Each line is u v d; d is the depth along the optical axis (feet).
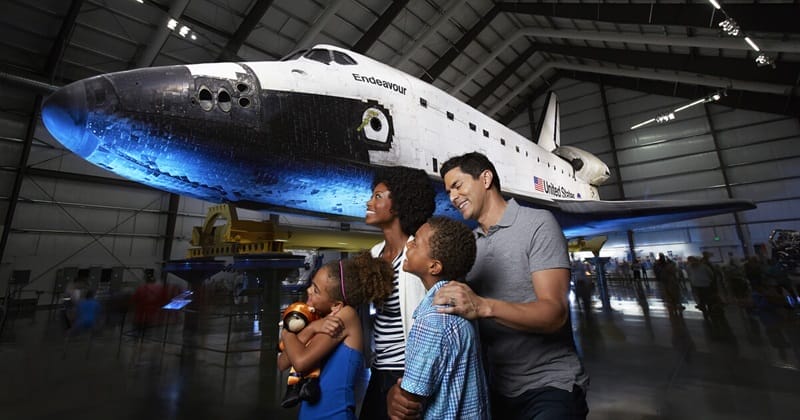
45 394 12.24
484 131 19.44
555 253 4.20
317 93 11.33
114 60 42.29
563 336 4.54
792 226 55.72
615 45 56.24
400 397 3.48
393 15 47.16
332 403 4.65
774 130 58.34
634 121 71.05
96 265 45.52
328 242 20.77
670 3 37.32
